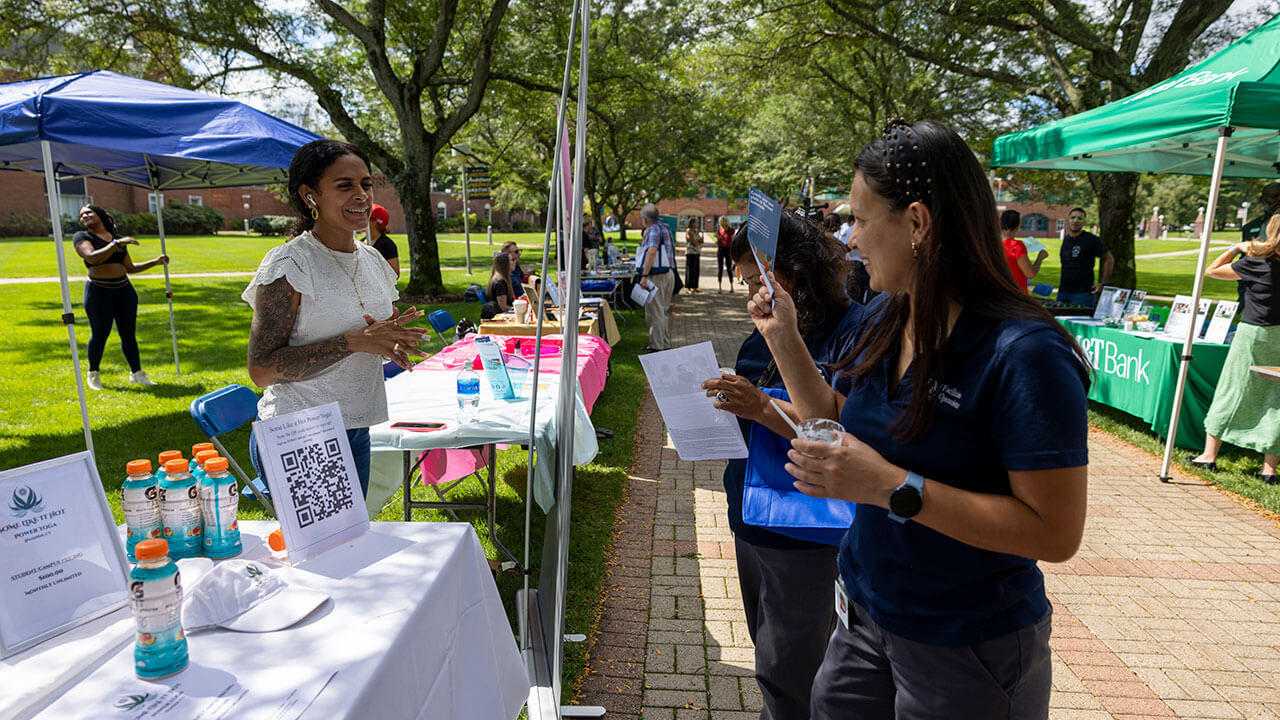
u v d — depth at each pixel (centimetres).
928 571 126
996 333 114
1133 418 683
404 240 3834
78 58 1295
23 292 1468
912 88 1981
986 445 117
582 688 281
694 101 2188
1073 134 623
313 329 239
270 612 153
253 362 229
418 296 1491
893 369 134
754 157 3042
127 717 121
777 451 191
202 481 175
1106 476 536
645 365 224
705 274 2342
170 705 124
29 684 128
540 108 1792
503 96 1673
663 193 2892
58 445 554
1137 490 507
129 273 750
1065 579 380
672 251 977
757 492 186
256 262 2412
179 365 830
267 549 185
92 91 392
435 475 432
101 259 711
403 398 375
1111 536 433
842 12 1300
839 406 167
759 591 214
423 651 160
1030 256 934
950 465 120
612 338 782
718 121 2542
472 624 197
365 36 1399
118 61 1331
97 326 727
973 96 1870
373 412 262
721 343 1062
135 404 676
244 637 146
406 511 365
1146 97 560
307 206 239
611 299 1337
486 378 405
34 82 394
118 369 829
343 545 189
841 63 2098
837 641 150
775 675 200
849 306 198
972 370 116
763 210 162
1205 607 353
